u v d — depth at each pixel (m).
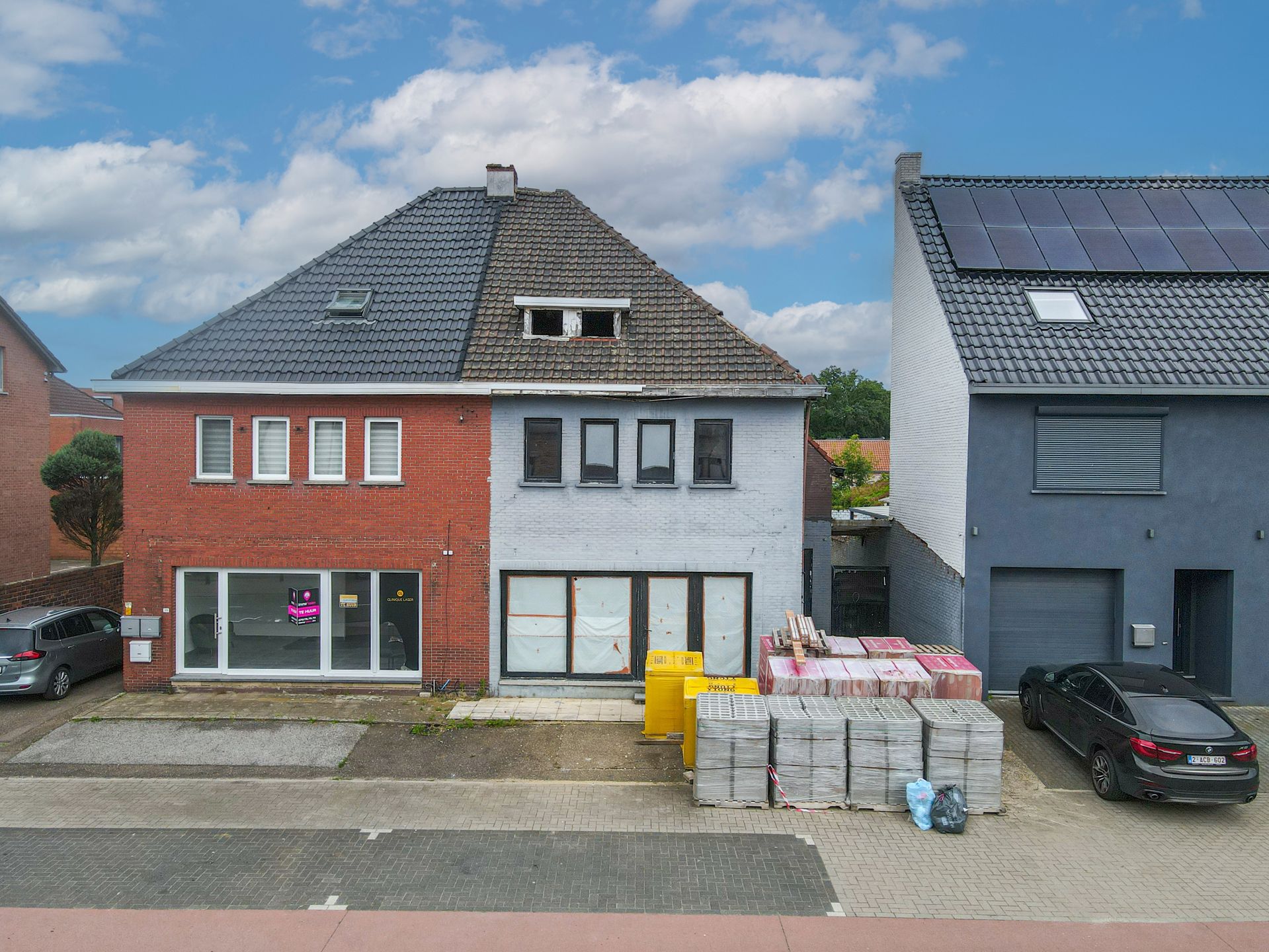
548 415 14.59
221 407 14.63
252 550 14.62
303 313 15.62
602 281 16.22
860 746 10.20
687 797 10.59
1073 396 14.33
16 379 24.39
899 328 18.75
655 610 14.71
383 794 10.60
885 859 8.98
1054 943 7.43
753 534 14.56
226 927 7.50
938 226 17.48
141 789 10.70
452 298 15.88
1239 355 14.46
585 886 8.30
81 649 14.95
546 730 12.94
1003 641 14.89
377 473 14.72
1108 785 10.55
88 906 7.82
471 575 14.59
